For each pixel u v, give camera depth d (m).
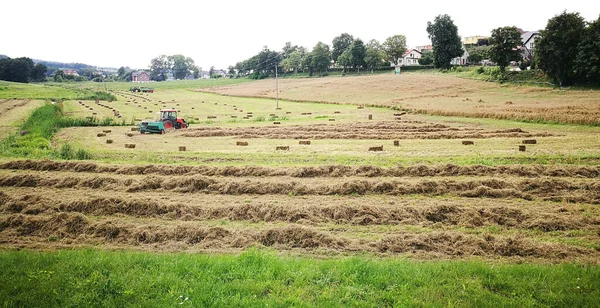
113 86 148.88
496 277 8.10
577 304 7.05
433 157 22.67
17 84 124.44
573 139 28.33
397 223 13.45
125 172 19.83
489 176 18.28
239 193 16.53
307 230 12.07
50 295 7.31
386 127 37.12
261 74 160.88
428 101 60.00
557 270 8.46
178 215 14.29
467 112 44.31
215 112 59.38
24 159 22.08
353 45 136.25
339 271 8.36
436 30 113.25
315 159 22.97
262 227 13.15
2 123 41.34
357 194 16.12
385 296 7.38
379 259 10.37
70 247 11.80
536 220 13.06
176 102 78.50
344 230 12.89
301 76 150.88
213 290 7.50
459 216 13.71
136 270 8.47
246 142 29.47
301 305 7.00
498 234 12.45
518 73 79.12
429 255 10.91
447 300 7.23
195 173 19.50
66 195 16.28
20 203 15.14
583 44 62.78
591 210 14.07
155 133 36.59
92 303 7.11
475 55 121.50
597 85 63.66
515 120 40.28
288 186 16.62
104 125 43.31
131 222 13.70
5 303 6.96
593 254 10.70
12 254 9.42
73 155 24.16
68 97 83.69
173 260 9.14
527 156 21.98
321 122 42.50
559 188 16.17
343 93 79.31
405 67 122.81
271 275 8.16
